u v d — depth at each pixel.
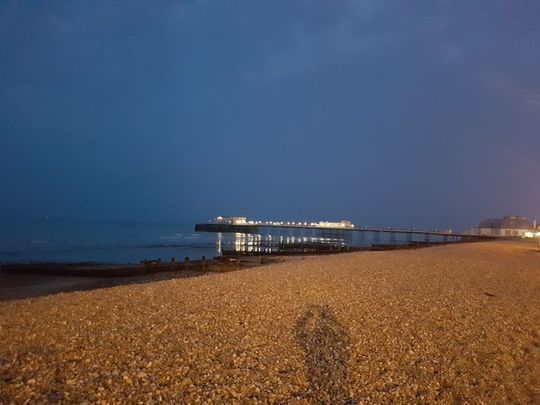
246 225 142.62
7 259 44.25
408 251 35.94
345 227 132.12
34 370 5.98
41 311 9.71
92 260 45.09
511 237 89.44
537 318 11.34
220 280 15.31
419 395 6.32
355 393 6.21
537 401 6.55
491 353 8.38
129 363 6.50
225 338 8.10
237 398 5.66
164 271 28.00
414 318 10.41
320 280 15.57
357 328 9.32
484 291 14.88
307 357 7.39
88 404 5.11
